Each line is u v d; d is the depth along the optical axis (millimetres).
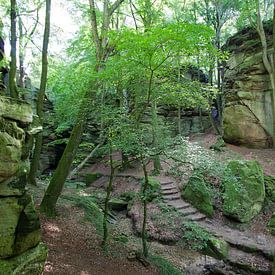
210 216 10953
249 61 16797
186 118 22078
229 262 8125
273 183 12367
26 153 2891
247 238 9648
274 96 15062
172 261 8062
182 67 9047
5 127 2529
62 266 5875
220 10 18859
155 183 12625
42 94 10141
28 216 2811
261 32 15586
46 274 5312
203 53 7414
